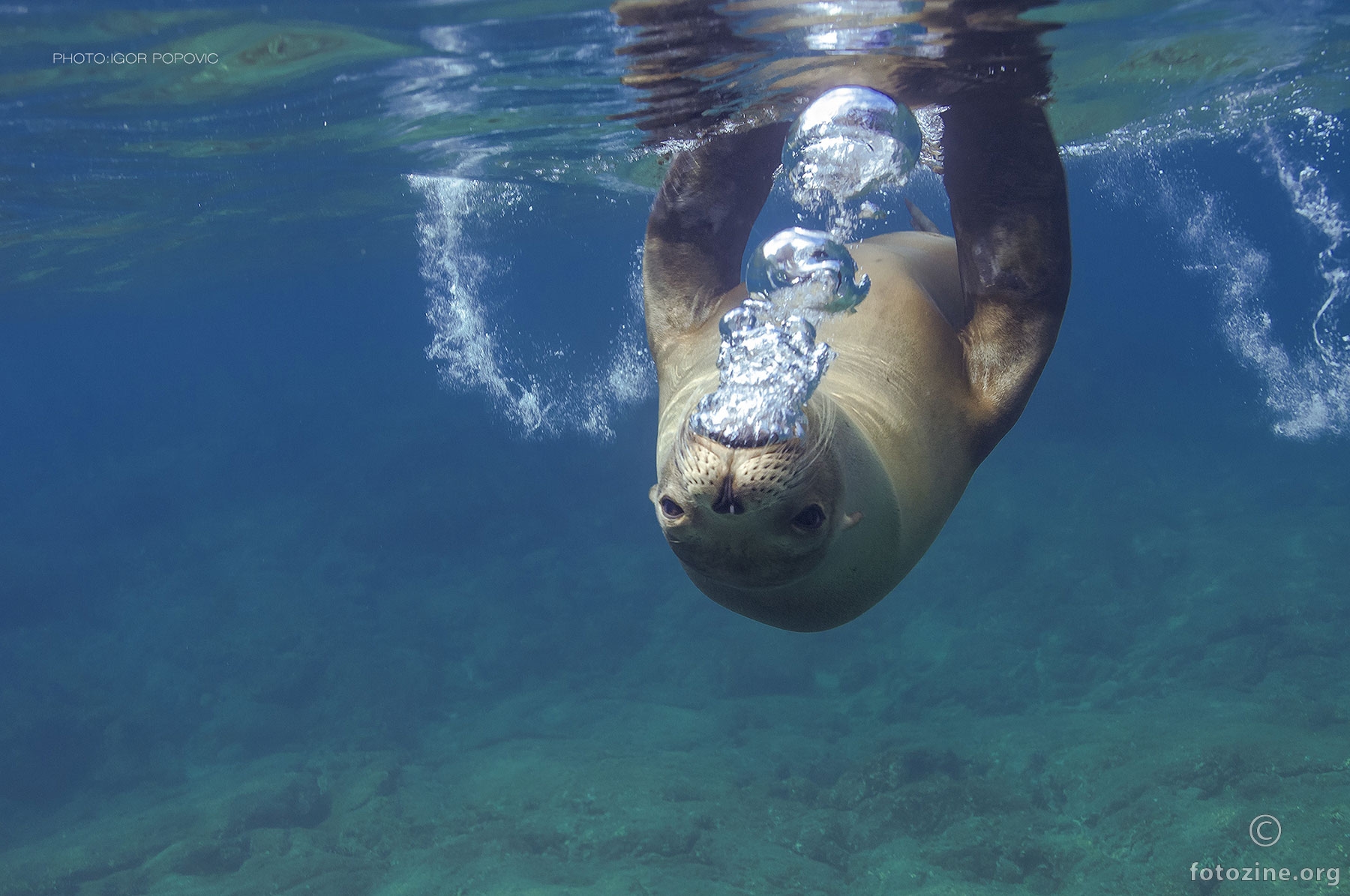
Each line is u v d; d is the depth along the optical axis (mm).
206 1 6371
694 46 5422
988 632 20734
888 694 19391
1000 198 3580
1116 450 31984
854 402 2832
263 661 24047
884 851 13352
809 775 16234
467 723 20750
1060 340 42125
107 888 14375
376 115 11141
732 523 1975
